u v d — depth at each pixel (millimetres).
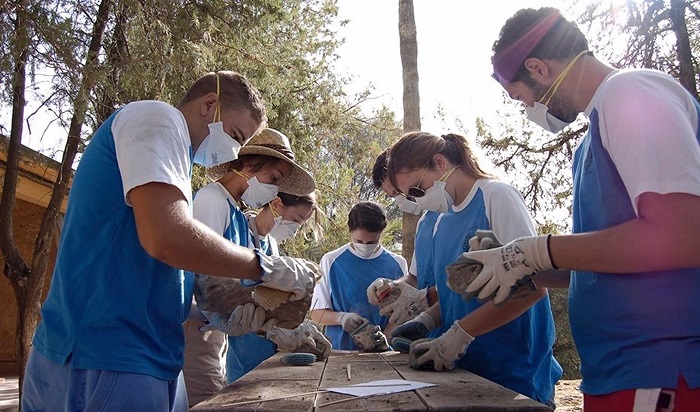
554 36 1772
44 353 1796
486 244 1918
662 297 1527
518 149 8227
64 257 1797
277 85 8508
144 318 1784
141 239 1668
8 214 6684
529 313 2529
